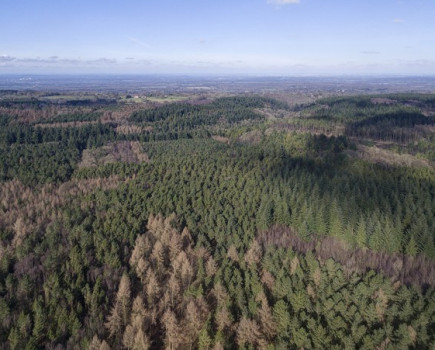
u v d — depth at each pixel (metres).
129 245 76.62
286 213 87.44
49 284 62.78
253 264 67.38
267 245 75.56
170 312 58.34
